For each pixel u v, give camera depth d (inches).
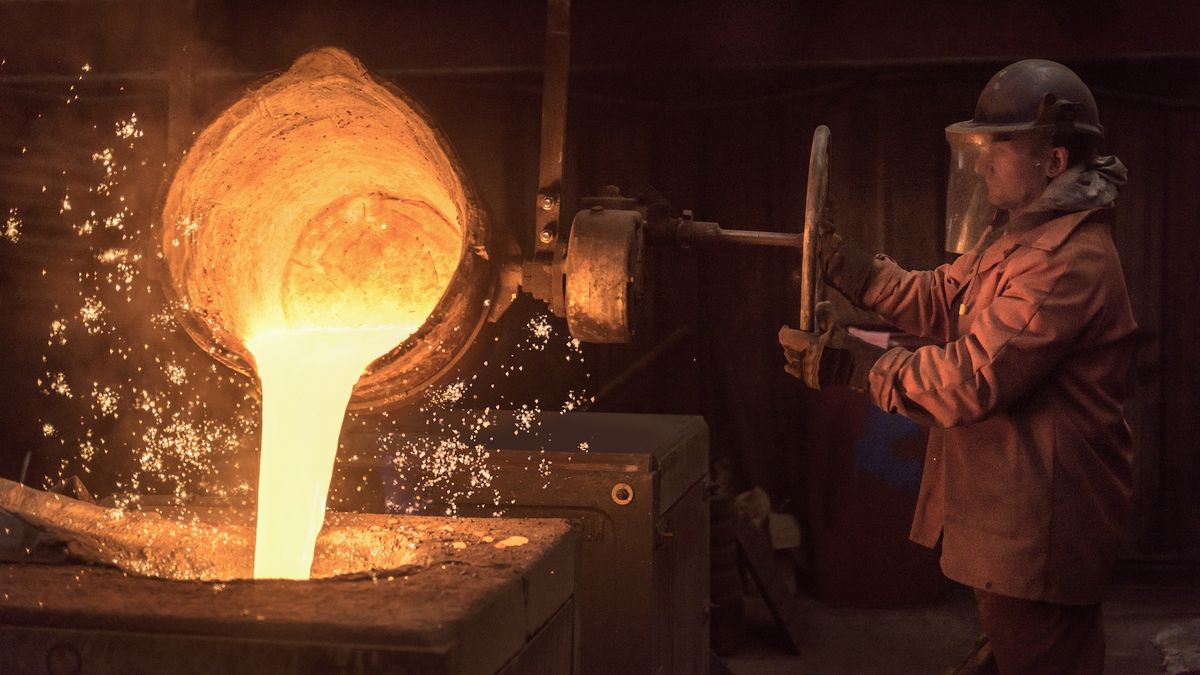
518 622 59.5
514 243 83.3
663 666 93.4
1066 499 84.6
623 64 187.6
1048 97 87.2
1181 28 180.1
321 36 184.7
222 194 86.2
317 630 50.3
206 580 59.1
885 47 185.3
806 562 195.2
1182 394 191.8
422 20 185.2
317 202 95.9
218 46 183.5
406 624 50.3
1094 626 87.5
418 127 81.1
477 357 82.4
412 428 104.3
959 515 87.8
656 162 198.7
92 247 196.9
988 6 183.3
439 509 91.1
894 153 194.1
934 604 184.7
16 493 73.3
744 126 198.2
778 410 201.2
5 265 197.2
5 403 198.5
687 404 201.5
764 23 186.4
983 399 82.6
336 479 92.2
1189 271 190.5
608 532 87.8
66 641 51.6
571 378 200.1
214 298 84.5
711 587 164.4
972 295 90.9
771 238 89.7
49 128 195.0
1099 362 85.8
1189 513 192.5
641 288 85.0
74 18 189.9
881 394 86.4
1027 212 88.0
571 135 197.6
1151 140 189.6
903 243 194.1
